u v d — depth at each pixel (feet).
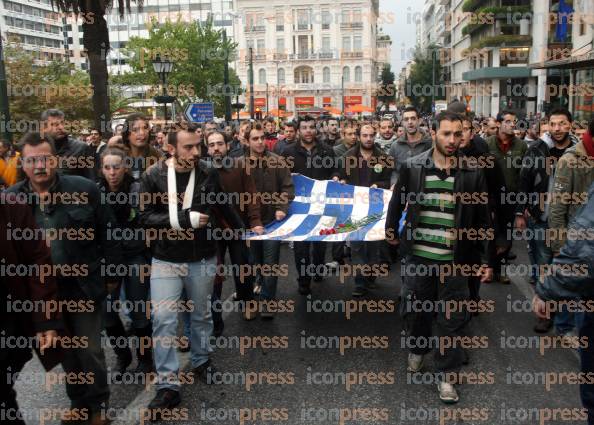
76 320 12.10
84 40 30.30
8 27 147.33
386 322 18.40
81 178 12.34
